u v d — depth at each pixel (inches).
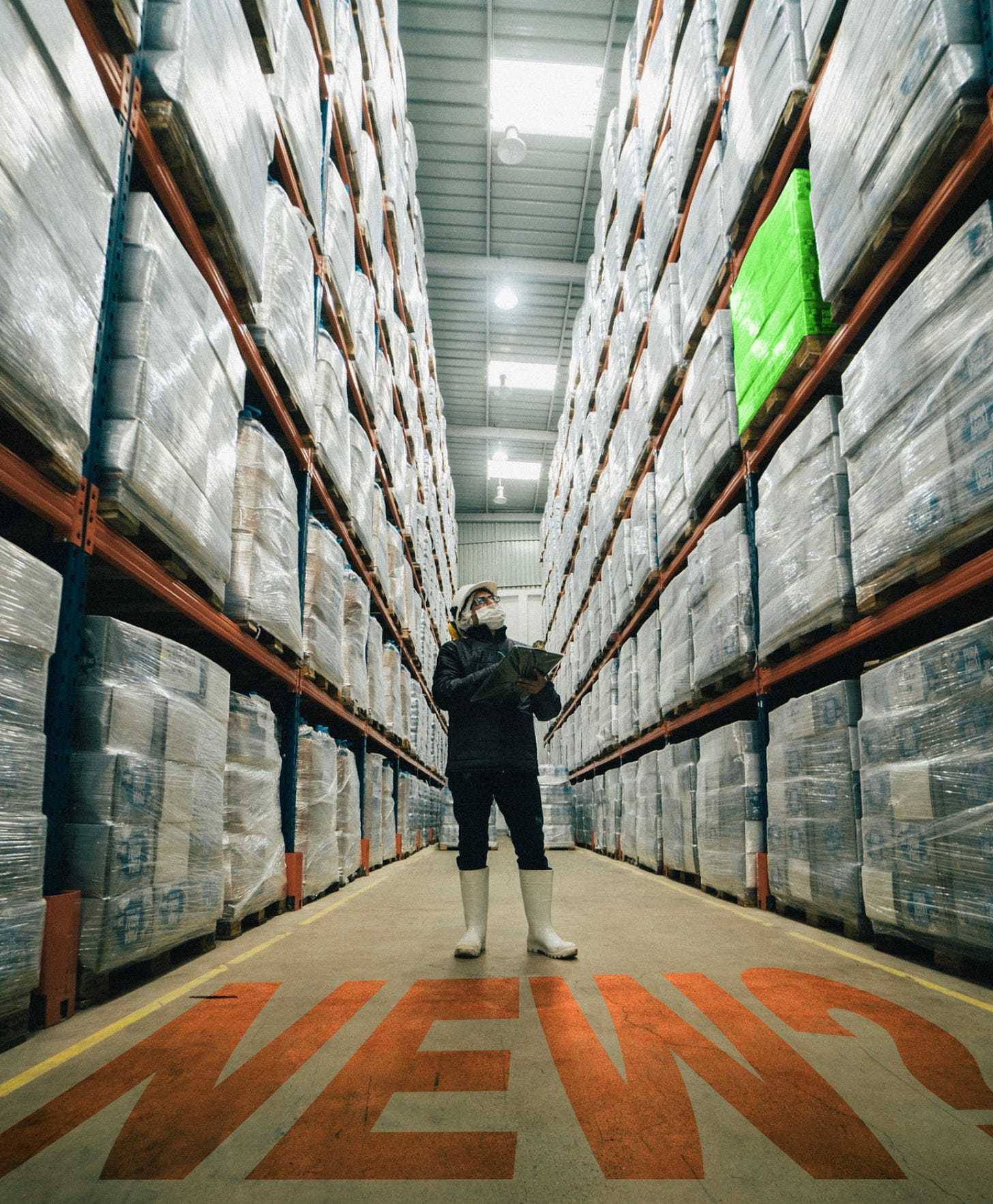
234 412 131.8
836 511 135.8
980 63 93.7
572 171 472.1
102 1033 79.4
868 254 119.7
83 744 89.4
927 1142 55.1
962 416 97.5
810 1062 70.7
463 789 125.0
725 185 183.5
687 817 224.4
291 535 163.2
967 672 97.9
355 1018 85.3
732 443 183.6
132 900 93.0
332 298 202.4
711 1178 50.1
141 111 100.2
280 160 158.1
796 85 140.6
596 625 406.0
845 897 131.4
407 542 370.6
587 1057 72.1
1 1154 54.2
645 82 267.7
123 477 92.0
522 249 534.9
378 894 205.0
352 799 233.8
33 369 71.7
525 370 666.8
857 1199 47.7
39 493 79.2
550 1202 47.4
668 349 231.5
